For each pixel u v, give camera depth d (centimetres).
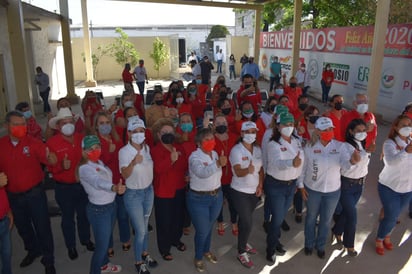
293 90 865
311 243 481
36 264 467
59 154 427
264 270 455
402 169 454
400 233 538
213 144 403
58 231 546
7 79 938
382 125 1156
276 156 429
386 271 452
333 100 579
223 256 485
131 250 499
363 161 447
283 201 441
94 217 380
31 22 1413
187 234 541
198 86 917
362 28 1348
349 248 480
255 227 561
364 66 1348
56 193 445
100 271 404
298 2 1644
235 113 629
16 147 399
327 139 432
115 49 2547
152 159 418
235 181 430
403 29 1137
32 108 998
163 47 2600
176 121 607
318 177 439
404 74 1141
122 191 359
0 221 361
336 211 516
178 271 453
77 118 592
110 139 454
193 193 419
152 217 589
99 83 2389
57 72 2012
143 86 1680
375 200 642
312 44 1744
